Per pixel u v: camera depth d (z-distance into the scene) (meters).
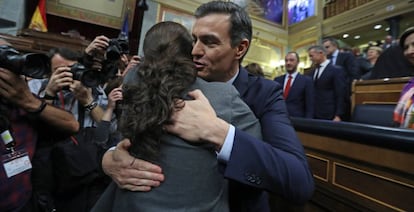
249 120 0.63
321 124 1.29
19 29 4.89
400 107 1.39
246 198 0.60
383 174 0.92
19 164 0.88
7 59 0.81
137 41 7.25
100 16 7.02
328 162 1.24
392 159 0.89
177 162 0.50
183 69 0.56
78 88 1.46
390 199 0.89
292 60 3.03
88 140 1.31
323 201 1.25
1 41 1.03
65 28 6.74
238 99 0.63
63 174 1.18
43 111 0.95
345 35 8.78
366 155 1.01
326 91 2.97
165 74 0.53
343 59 3.65
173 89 0.52
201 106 0.55
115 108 1.37
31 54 0.82
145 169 0.50
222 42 0.69
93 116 1.52
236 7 0.72
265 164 0.55
